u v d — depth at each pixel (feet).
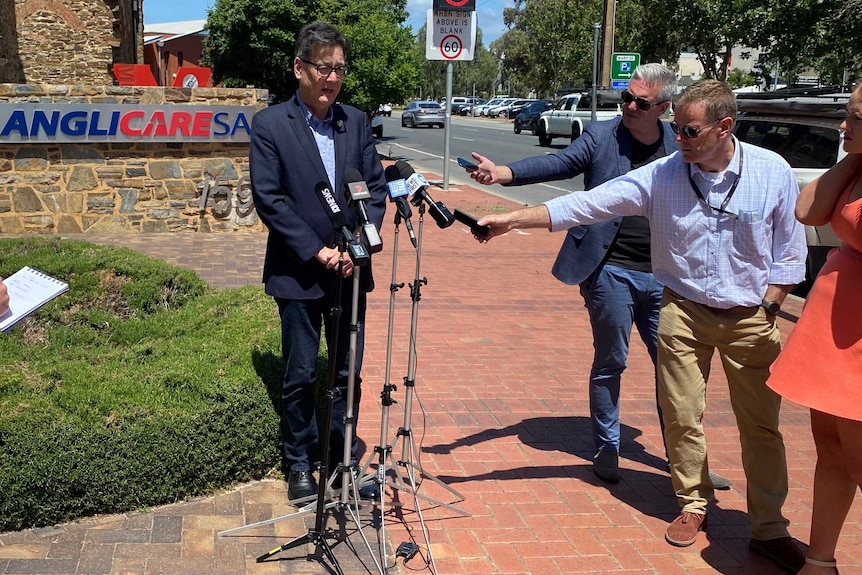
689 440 12.34
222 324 17.10
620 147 13.71
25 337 16.10
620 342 13.93
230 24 61.36
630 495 13.97
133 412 12.69
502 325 24.03
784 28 58.65
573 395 18.56
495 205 49.26
